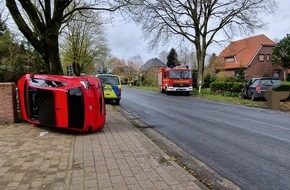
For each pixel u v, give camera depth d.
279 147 8.23
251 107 18.97
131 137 8.89
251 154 7.57
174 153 7.73
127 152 7.20
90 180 5.34
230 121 12.91
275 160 7.02
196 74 41.12
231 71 58.16
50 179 5.38
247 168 6.48
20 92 10.22
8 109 10.55
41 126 10.16
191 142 8.98
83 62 56.09
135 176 5.54
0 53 28.09
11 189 4.94
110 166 6.12
